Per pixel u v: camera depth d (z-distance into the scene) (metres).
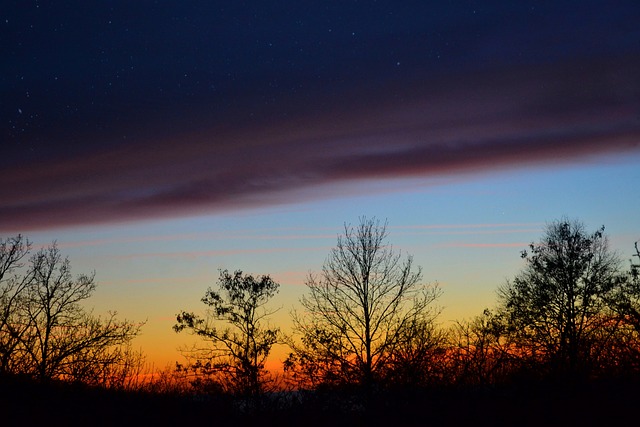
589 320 36.41
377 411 24.61
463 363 23.86
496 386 22.59
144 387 29.88
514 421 21.44
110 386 29.25
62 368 29.08
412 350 30.64
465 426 22.23
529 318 37.50
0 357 28.44
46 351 29.52
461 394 23.11
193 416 28.06
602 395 20.47
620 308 21.31
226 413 29.23
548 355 22.17
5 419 24.52
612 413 20.17
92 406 27.23
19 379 27.84
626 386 20.33
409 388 24.58
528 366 22.28
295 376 36.03
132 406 27.86
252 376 36.16
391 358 32.41
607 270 39.66
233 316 40.59
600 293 37.94
